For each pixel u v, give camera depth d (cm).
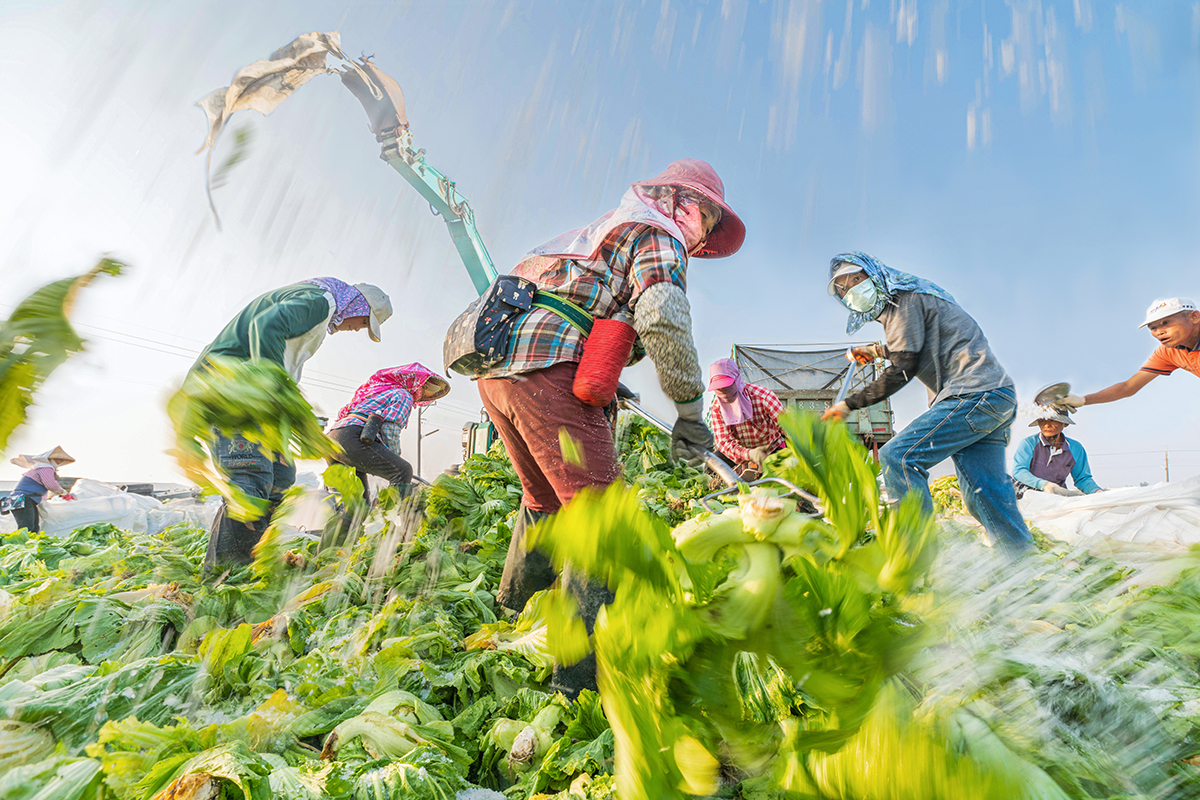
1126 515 359
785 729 90
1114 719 97
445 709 197
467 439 763
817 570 103
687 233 256
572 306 228
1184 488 350
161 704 165
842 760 82
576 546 89
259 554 295
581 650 104
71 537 509
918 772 75
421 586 333
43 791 117
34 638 233
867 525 107
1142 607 132
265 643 239
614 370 221
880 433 712
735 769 94
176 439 144
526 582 288
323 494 360
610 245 229
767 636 97
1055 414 581
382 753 154
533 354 222
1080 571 179
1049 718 93
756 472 324
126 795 120
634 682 89
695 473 543
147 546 445
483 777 167
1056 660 108
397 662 210
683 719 90
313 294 344
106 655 232
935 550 102
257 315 324
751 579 102
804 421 114
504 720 176
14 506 686
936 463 339
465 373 244
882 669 91
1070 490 576
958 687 94
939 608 103
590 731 163
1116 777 86
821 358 842
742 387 411
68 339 126
